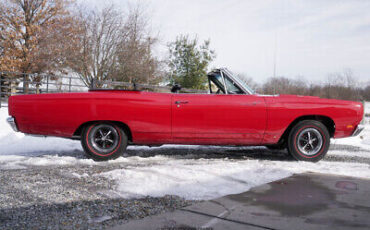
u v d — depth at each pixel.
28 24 19.56
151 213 1.99
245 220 1.87
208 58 14.69
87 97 3.72
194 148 5.10
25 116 3.76
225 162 3.79
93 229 1.72
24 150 4.62
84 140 3.80
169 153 4.54
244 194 2.42
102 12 14.04
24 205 2.12
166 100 3.81
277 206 2.13
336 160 4.18
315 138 4.04
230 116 3.86
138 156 4.18
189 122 3.82
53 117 3.73
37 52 18.33
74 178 2.89
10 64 18.77
